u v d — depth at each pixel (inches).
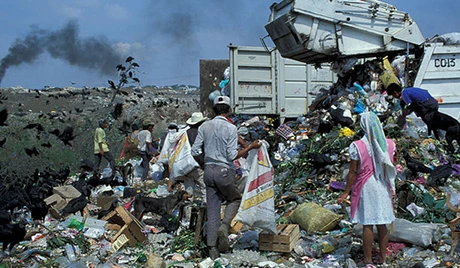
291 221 260.5
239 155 216.4
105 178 407.5
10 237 222.2
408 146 341.7
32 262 222.1
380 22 428.1
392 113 393.7
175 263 212.5
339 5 419.2
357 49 428.5
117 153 606.9
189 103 1100.5
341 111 389.4
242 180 296.2
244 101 564.1
